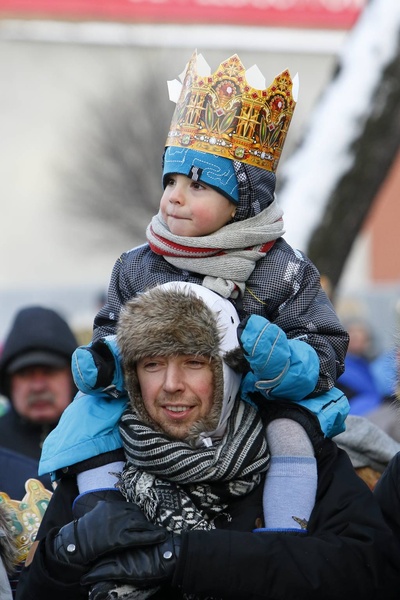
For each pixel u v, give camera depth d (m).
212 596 6.73
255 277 7.34
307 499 7.02
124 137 44.72
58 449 7.18
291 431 7.15
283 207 15.03
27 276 58.34
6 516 8.05
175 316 6.90
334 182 14.89
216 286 7.23
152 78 46.03
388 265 62.53
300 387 7.00
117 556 6.72
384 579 6.98
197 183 7.30
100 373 7.01
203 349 6.89
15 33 57.78
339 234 14.90
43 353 11.73
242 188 7.33
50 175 58.53
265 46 56.78
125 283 7.61
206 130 7.33
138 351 6.95
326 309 7.42
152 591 6.88
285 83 7.49
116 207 45.22
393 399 9.07
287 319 7.31
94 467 7.17
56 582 6.77
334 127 15.08
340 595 6.76
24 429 11.88
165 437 7.00
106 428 7.20
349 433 9.09
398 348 8.62
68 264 58.19
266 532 6.84
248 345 6.77
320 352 7.24
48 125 58.50
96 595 6.70
